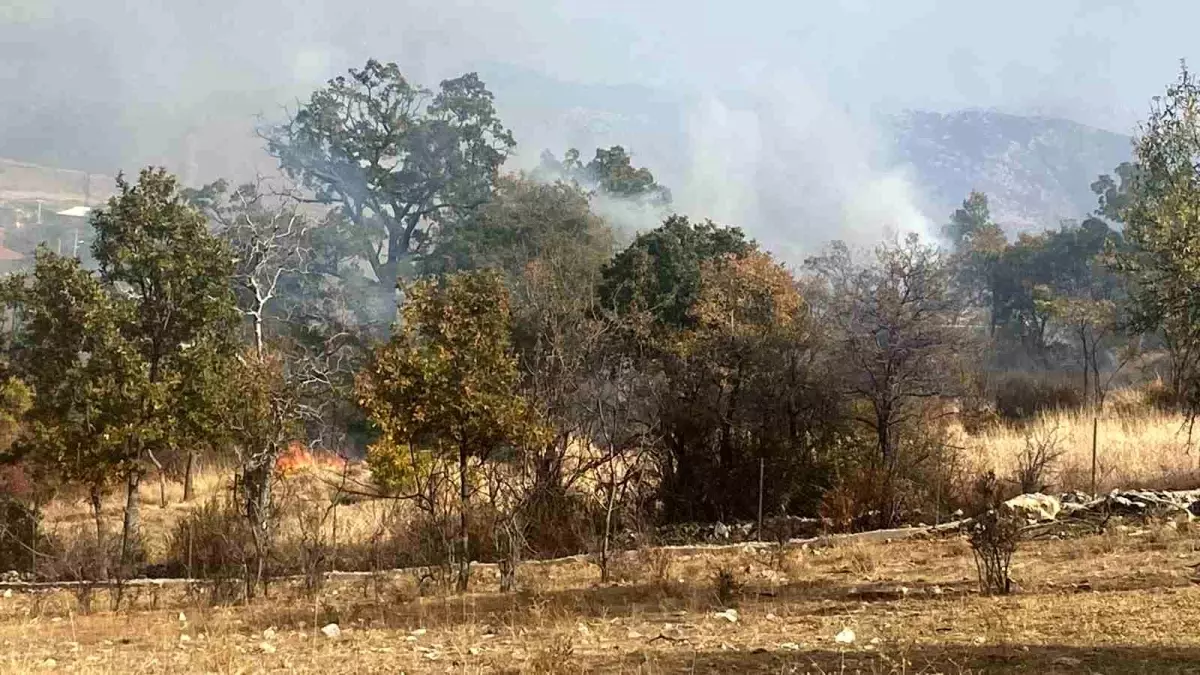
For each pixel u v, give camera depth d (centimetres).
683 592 1226
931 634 869
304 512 2066
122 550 1998
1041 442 2456
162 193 2475
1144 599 974
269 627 1145
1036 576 1191
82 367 2278
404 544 1839
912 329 2281
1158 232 1853
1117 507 1719
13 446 2348
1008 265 6512
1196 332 1944
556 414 1914
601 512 1883
